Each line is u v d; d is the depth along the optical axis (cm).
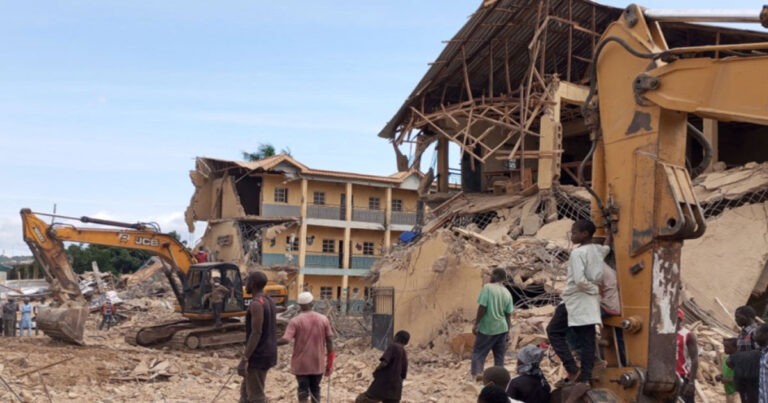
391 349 970
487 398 582
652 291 654
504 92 3192
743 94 596
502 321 1304
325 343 1008
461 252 1995
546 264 1989
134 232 2494
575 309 674
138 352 2077
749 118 590
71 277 2330
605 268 685
